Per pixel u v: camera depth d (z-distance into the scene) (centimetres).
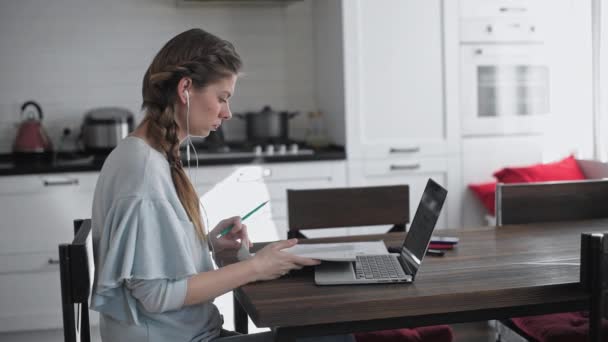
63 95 430
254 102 456
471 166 421
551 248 210
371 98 404
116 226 155
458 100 415
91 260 165
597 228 240
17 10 422
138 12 434
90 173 372
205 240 174
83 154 414
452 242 216
